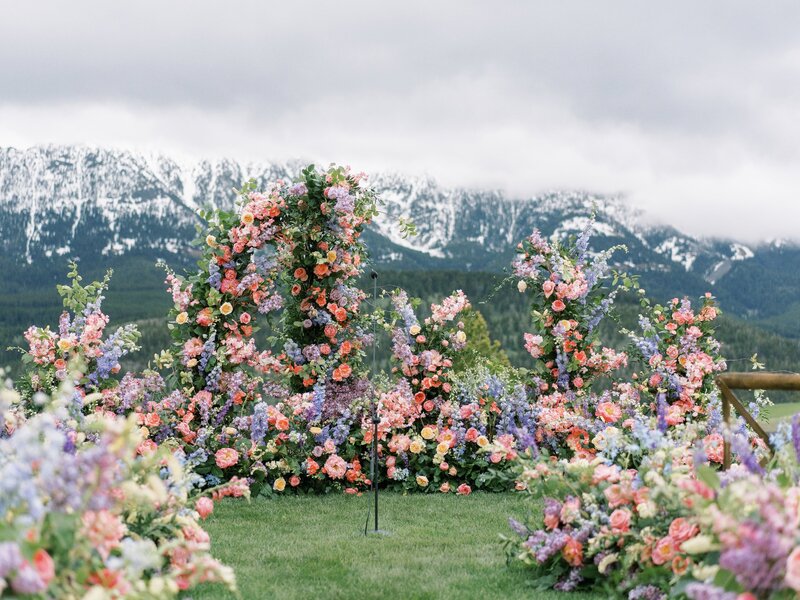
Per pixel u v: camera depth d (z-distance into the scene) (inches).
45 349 336.5
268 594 188.5
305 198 366.6
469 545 243.3
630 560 169.8
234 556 228.2
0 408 131.0
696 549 121.6
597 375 408.2
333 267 372.2
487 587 192.7
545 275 405.1
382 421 354.3
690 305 408.5
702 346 409.4
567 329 392.5
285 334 378.9
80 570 112.7
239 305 369.4
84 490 118.9
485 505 324.2
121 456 122.6
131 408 348.8
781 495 117.3
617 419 365.7
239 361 361.4
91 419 164.6
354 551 235.1
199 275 364.2
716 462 325.7
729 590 114.9
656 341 410.9
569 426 366.9
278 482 342.6
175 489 166.6
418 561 220.4
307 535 260.8
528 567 207.8
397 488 364.2
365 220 376.8
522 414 374.3
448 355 400.8
